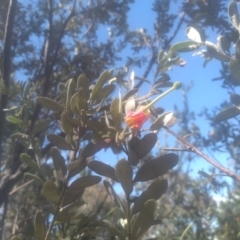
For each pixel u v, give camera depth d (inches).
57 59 20.1
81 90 6.7
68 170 6.7
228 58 6.7
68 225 8.2
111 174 6.5
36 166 7.7
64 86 7.7
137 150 6.4
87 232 7.8
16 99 10.5
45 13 22.2
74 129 7.0
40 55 20.5
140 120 6.3
